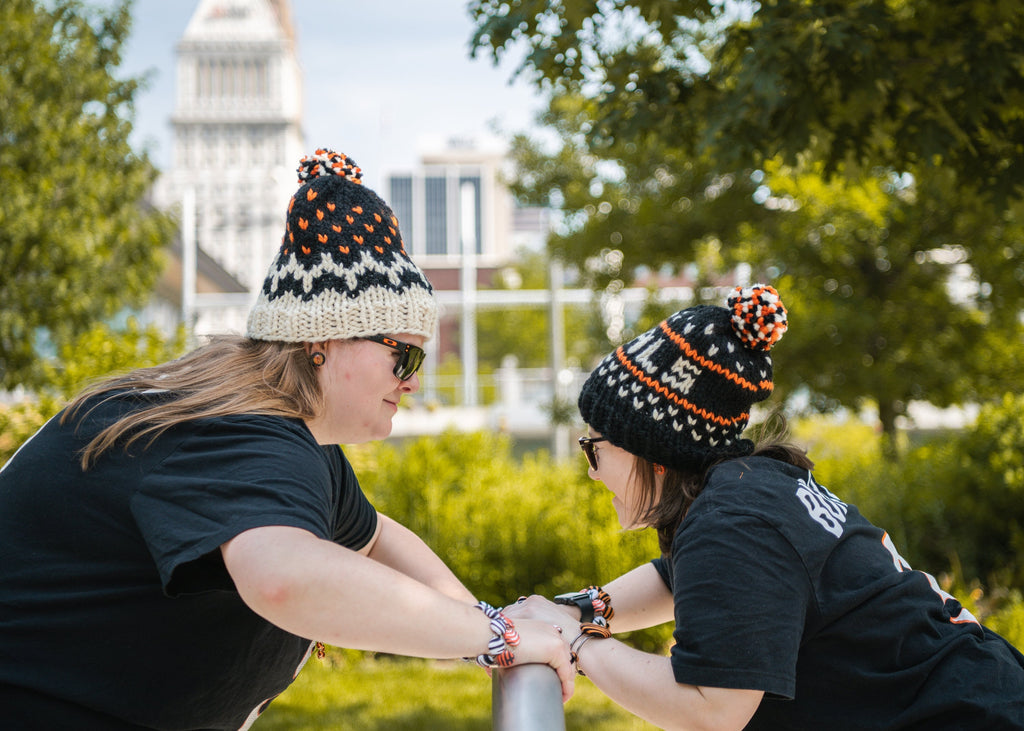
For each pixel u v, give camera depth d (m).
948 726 1.52
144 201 17.20
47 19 11.63
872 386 9.66
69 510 1.41
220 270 27.31
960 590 5.84
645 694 1.54
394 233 1.58
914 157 4.59
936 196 8.34
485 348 60.06
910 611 1.59
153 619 1.41
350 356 1.54
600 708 5.34
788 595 1.51
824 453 10.45
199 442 1.39
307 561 1.23
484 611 1.50
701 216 9.98
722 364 1.67
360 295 1.50
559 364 22.52
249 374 1.52
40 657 1.40
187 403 1.45
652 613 2.02
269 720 5.20
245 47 122.69
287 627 1.25
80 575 1.40
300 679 6.08
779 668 1.47
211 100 121.56
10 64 11.30
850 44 3.76
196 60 121.81
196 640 1.44
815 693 1.58
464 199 27.92
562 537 7.17
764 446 1.83
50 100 11.42
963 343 10.22
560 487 8.00
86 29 12.03
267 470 1.34
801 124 4.10
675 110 4.54
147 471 1.39
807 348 9.66
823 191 9.45
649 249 10.59
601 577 6.89
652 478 1.76
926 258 10.14
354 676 6.20
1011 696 1.54
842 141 4.37
